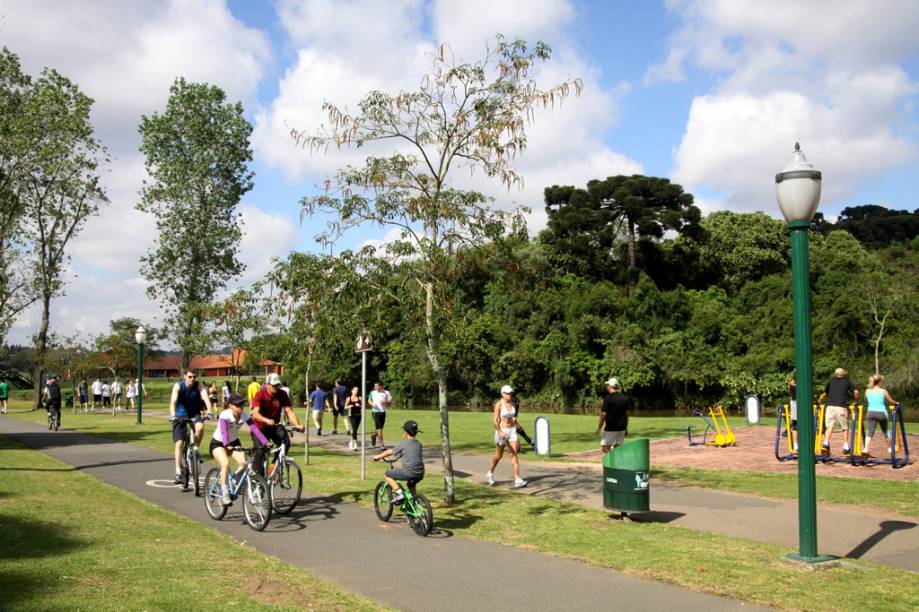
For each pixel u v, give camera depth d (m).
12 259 28.38
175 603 5.86
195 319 40.38
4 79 29.42
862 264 67.44
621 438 13.36
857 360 51.69
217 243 41.78
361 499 11.85
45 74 34.44
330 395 49.16
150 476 14.23
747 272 71.50
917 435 20.78
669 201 68.88
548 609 6.16
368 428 29.20
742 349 60.47
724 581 6.95
